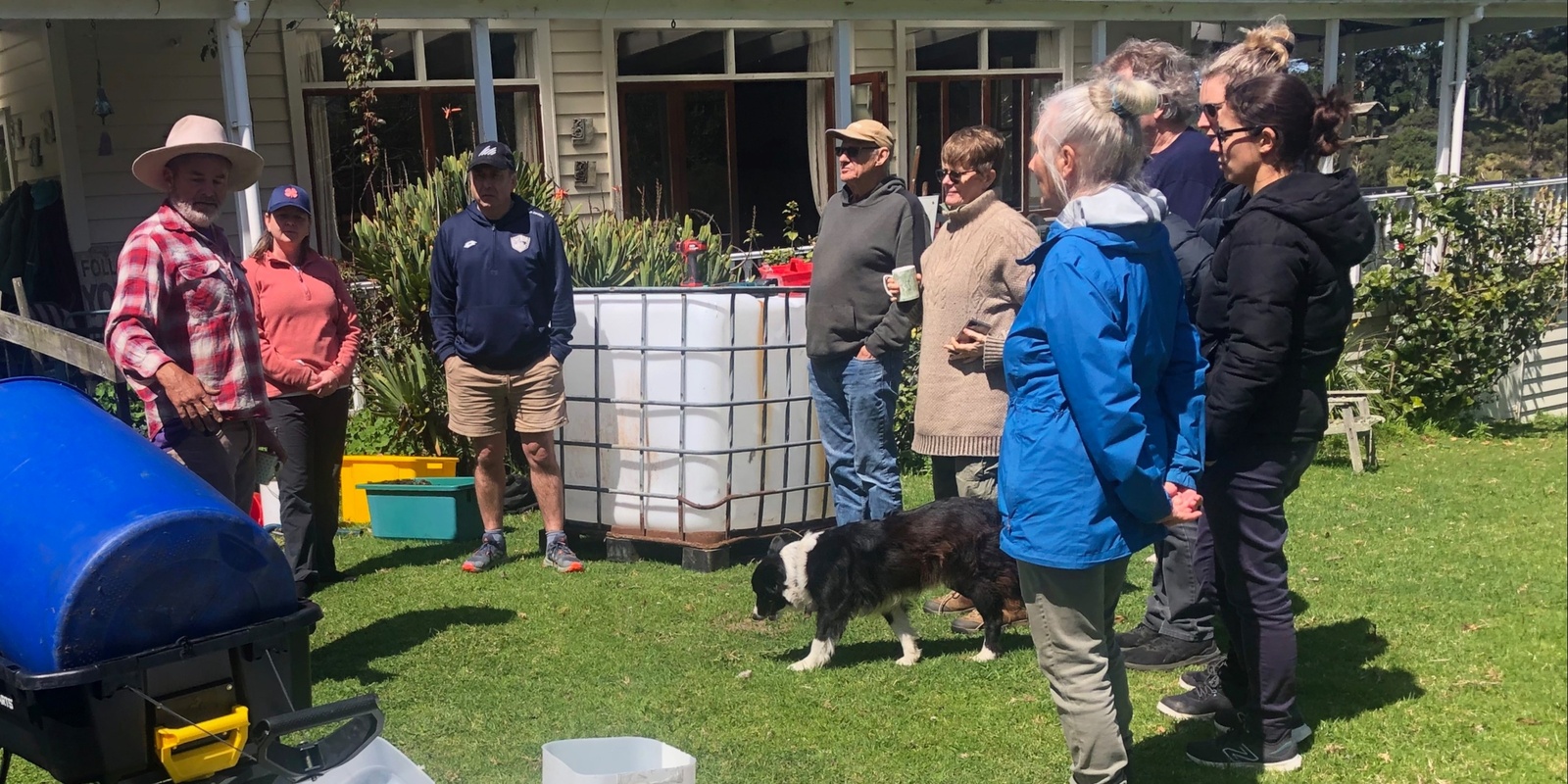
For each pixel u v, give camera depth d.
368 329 7.41
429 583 5.45
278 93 10.47
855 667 4.34
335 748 2.82
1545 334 12.53
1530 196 11.20
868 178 5.06
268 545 2.77
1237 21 12.46
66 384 3.05
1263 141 3.19
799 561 4.30
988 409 4.47
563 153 11.57
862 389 5.07
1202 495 3.35
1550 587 5.23
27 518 2.63
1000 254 4.34
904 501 7.10
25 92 10.95
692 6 10.03
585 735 3.74
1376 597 5.12
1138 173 2.84
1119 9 11.92
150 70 10.40
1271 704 3.37
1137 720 3.81
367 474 6.81
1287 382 3.20
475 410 5.52
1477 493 7.49
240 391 3.89
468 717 3.88
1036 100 13.84
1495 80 28.75
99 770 2.58
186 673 2.68
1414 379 10.38
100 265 10.36
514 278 5.37
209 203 3.81
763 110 12.66
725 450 5.64
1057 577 2.82
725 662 4.41
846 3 10.69
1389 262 10.27
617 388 5.79
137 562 2.54
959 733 3.72
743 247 12.73
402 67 10.91
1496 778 3.34
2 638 2.61
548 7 9.51
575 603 5.14
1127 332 2.67
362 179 10.87
